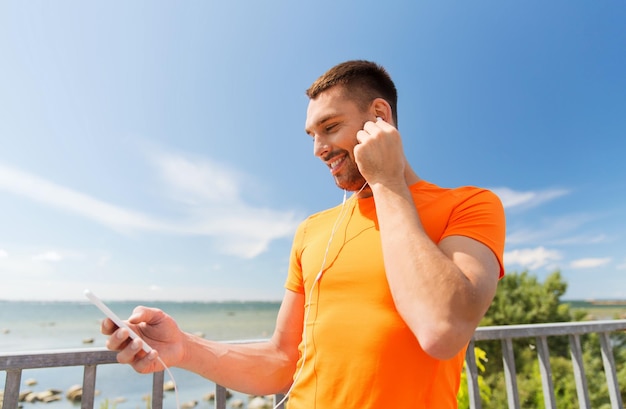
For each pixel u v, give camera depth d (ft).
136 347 2.69
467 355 6.17
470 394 6.08
